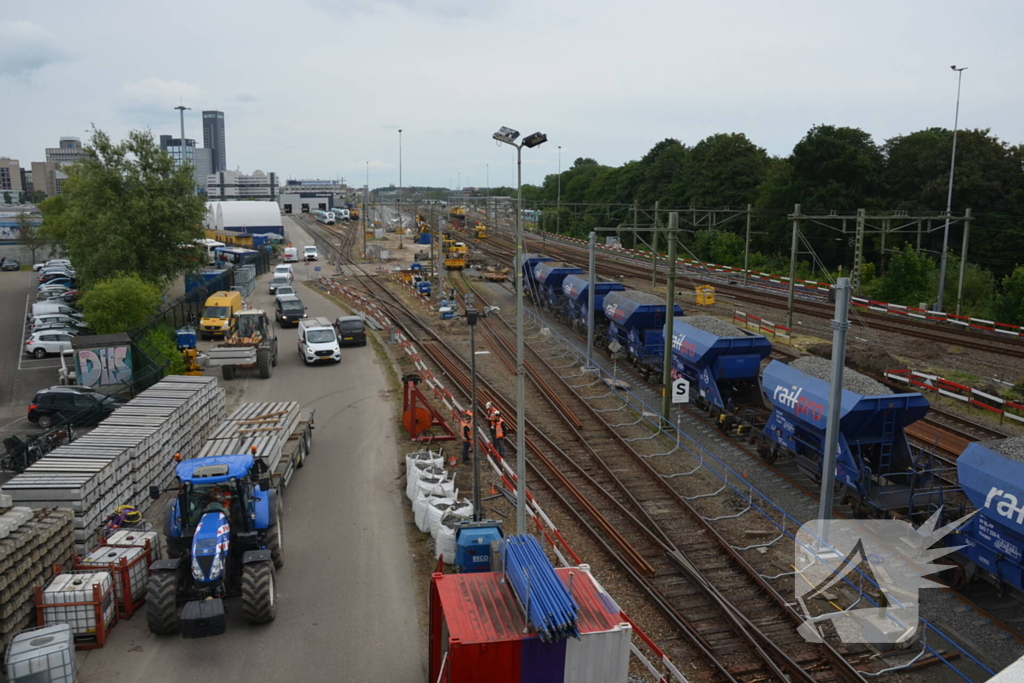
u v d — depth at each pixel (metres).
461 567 15.75
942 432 26.31
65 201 74.62
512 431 27.55
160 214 46.50
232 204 107.69
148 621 14.00
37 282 66.88
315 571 17.05
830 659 13.81
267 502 16.05
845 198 70.62
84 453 18.80
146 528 17.84
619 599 16.03
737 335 27.56
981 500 15.30
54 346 39.62
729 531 19.25
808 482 22.39
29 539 13.92
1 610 13.02
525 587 11.21
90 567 14.82
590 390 32.88
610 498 21.09
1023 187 62.69
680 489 22.00
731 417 26.50
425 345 42.25
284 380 35.06
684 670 13.66
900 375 33.09
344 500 21.14
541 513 18.86
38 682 12.05
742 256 76.44
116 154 46.72
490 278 67.31
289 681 13.05
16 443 24.05
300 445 23.50
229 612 15.27
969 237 63.53
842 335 16.81
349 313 53.69
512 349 41.00
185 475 14.96
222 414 27.72
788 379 22.30
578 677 10.73
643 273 67.44
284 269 68.69
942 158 65.75
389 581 16.62
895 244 66.81
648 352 34.50
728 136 96.31
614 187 122.88
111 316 36.34
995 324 42.28
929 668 13.63
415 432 26.45
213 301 45.88
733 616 15.09
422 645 14.16
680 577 17.05
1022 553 14.56
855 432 19.80
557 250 87.31
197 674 13.20
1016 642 14.34
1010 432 26.61
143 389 31.70
